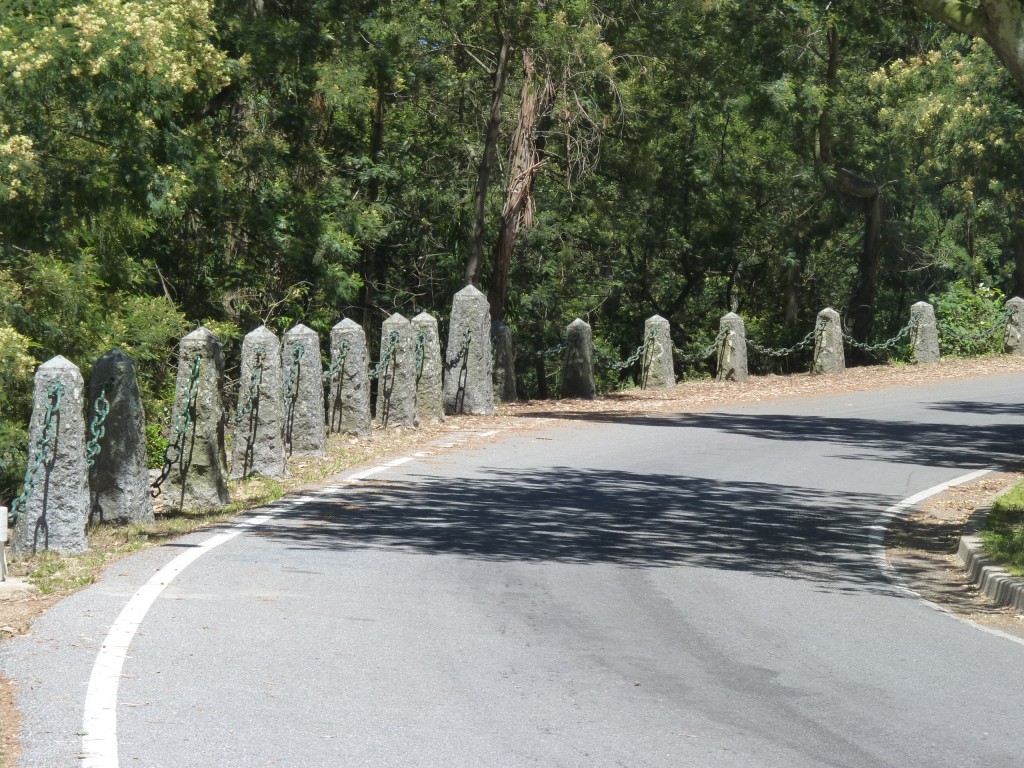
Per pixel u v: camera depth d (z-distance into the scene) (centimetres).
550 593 1262
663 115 4347
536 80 3516
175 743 780
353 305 4606
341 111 4197
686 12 3872
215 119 3500
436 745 795
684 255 5262
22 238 2328
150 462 2450
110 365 1535
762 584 1369
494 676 959
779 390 3494
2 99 2184
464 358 2834
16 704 846
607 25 3791
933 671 1038
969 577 1470
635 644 1079
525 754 784
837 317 3925
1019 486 1992
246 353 1952
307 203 3594
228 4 3300
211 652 988
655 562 1455
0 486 2275
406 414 2548
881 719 894
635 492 1930
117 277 2781
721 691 948
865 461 2325
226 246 3700
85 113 2339
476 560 1410
